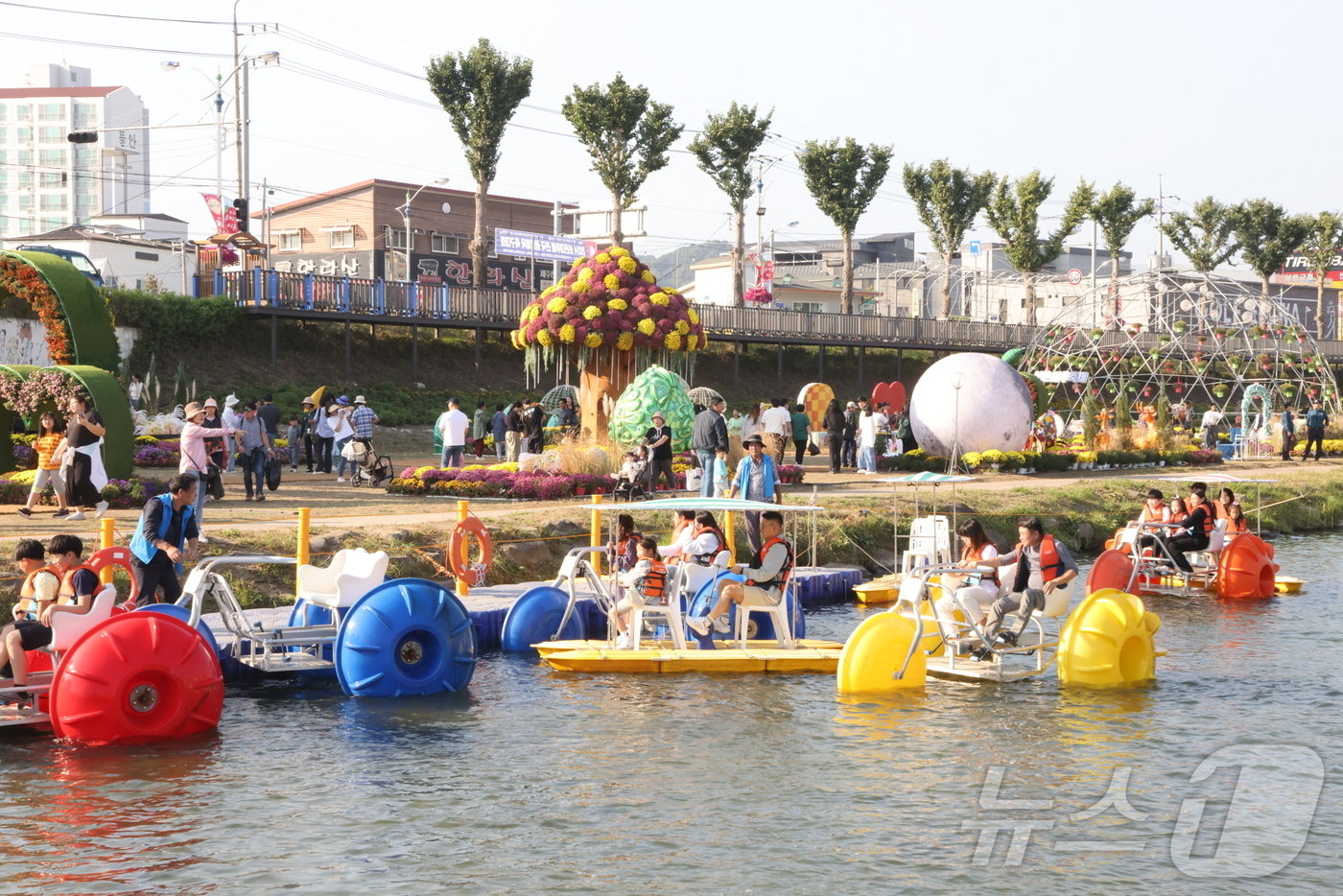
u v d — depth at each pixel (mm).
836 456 34312
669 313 32938
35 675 11531
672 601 14609
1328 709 12695
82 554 15852
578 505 23781
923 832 9125
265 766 10562
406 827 9141
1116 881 8289
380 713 12281
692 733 11625
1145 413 45031
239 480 28344
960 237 78938
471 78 56375
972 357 37406
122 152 112375
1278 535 29969
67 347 25750
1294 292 115625
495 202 79688
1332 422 51750
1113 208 80188
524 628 15383
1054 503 28203
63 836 8914
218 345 47750
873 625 13352
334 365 50438
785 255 111875
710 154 66562
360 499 24516
